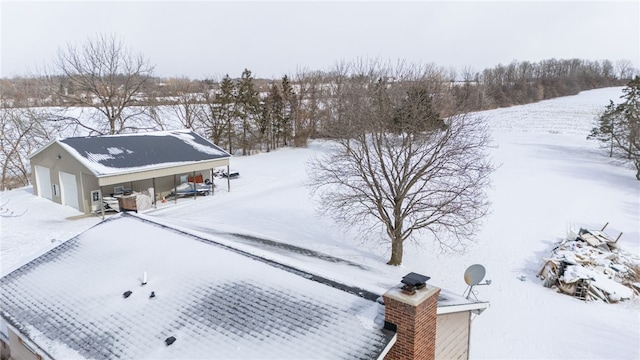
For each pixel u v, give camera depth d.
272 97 59.19
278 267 10.04
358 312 7.97
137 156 27.52
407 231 19.61
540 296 17.23
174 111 59.75
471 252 21.56
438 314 8.90
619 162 43.09
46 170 28.47
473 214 21.41
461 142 19.56
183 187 30.59
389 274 13.79
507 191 32.38
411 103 19.19
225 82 54.28
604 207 28.56
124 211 15.43
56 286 10.34
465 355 11.05
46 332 8.70
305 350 7.09
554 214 27.09
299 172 40.91
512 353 13.30
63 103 44.81
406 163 18.89
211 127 53.75
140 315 8.73
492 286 18.11
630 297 16.95
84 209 25.48
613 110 48.38
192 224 16.17
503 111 84.06
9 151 41.31
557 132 64.06
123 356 7.62
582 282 17.27
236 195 31.83
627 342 13.90
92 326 8.63
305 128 60.78
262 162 47.03
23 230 22.25
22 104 43.97
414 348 7.24
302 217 26.22
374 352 6.91
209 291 9.24
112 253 11.57
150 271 10.38
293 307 8.34
